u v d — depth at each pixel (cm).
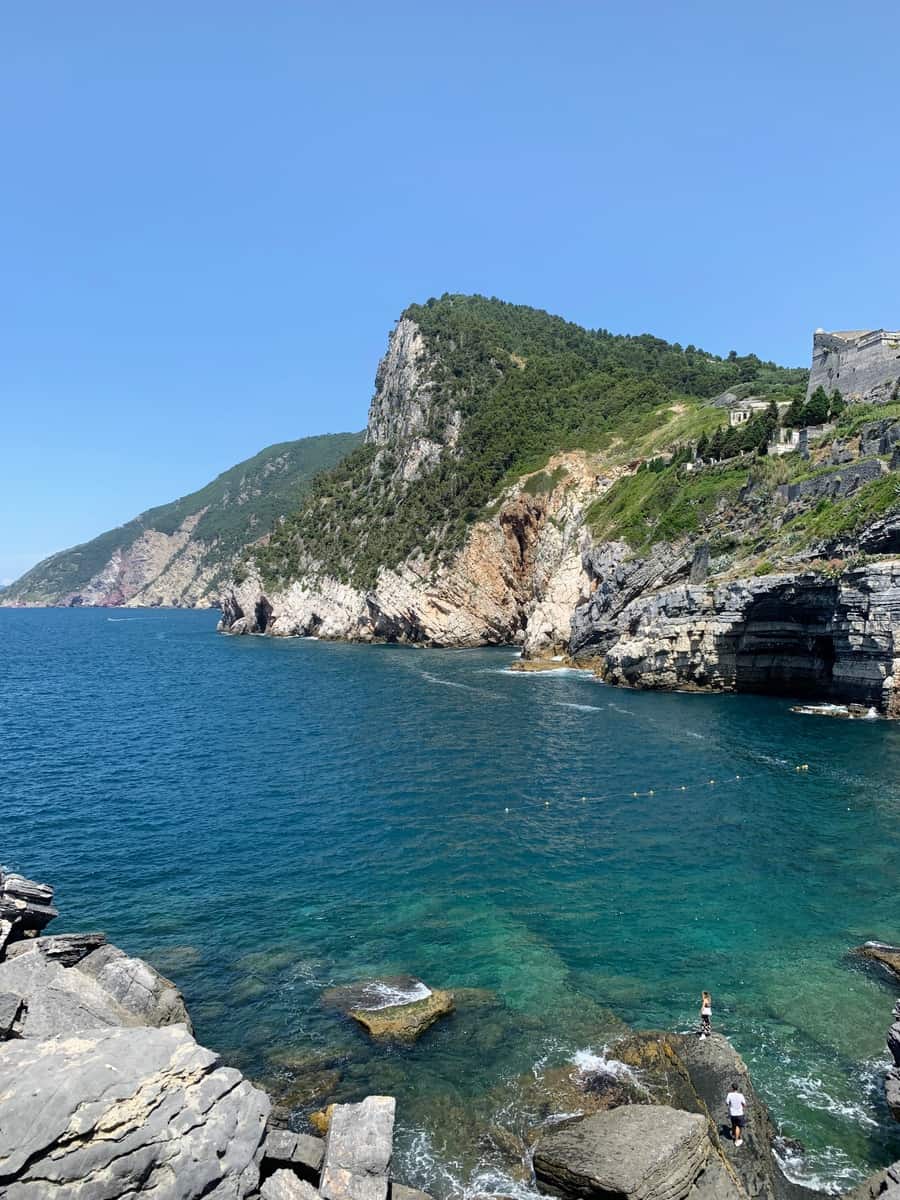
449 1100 1678
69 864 3078
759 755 4550
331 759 4762
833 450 7306
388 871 2969
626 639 7744
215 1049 1864
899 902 2617
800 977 2158
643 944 2356
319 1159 1409
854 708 5700
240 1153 1267
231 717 6284
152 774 4472
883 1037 1884
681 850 3116
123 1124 1189
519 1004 2039
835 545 5978
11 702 7231
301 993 2114
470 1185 1457
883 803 3644
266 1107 1341
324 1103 1675
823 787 3912
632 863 2994
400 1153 1534
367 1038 1898
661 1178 1362
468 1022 1962
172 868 3030
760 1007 2014
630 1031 1911
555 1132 1555
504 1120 1617
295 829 3475
